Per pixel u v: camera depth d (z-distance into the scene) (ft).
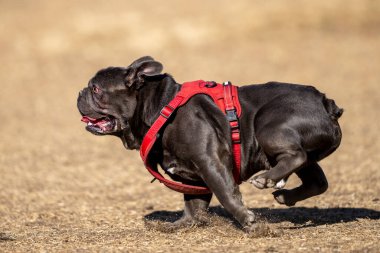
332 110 44.86
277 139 42.96
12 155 91.40
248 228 44.14
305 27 190.08
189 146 44.29
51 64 166.40
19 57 173.78
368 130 99.55
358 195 63.00
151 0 220.23
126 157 90.12
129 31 189.16
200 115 44.50
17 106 128.88
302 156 42.75
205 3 211.82
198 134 44.09
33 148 96.17
